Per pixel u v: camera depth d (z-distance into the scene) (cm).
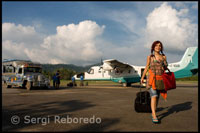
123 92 1255
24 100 789
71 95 1026
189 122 397
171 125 370
